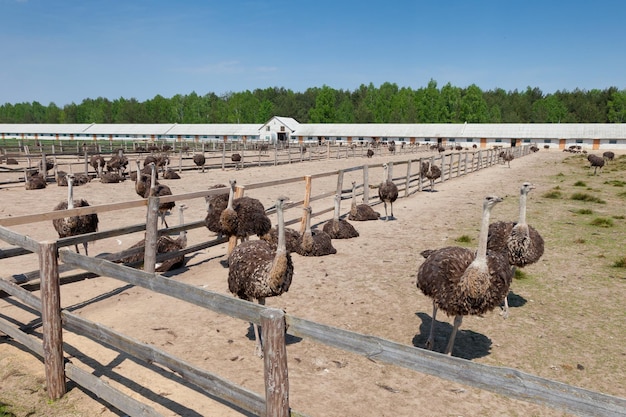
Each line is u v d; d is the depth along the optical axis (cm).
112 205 773
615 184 2392
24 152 3922
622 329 647
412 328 651
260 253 572
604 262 970
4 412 453
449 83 10681
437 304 541
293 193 2078
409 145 6656
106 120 14812
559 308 726
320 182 2523
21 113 17812
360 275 887
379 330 644
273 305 733
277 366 321
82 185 2283
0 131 10456
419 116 11025
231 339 614
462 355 570
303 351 585
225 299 355
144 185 1656
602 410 225
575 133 7188
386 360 297
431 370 280
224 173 2942
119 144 6328
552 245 1112
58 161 3484
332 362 557
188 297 387
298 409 457
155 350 405
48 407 467
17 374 524
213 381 366
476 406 471
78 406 468
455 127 8069
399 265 954
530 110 12581
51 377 477
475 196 1978
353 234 1213
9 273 876
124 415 453
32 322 657
